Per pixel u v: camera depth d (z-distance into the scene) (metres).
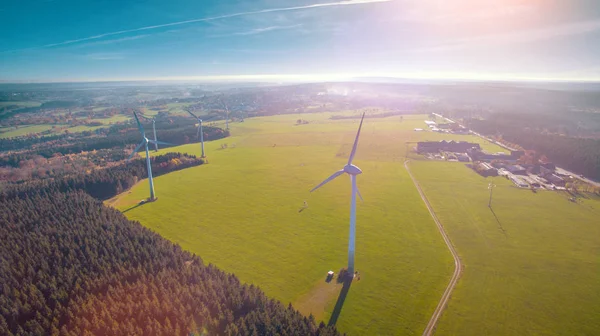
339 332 69.56
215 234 115.56
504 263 94.38
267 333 61.66
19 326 62.72
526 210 129.88
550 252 99.69
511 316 73.94
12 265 83.62
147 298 70.38
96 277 78.69
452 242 106.69
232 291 74.19
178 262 86.12
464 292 82.06
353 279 88.12
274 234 114.56
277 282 87.69
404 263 95.19
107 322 65.38
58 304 69.62
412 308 77.06
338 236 112.00
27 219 108.88
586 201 138.38
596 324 71.38
